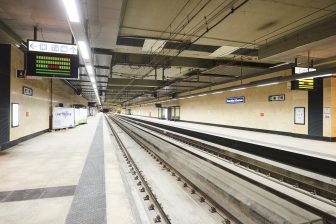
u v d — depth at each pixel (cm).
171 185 505
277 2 577
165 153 707
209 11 630
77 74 597
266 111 1296
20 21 597
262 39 838
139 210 355
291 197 418
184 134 1475
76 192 390
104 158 654
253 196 292
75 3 326
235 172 620
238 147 925
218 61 1197
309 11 622
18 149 782
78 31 425
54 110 1438
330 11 618
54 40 745
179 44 934
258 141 912
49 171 516
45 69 579
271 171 619
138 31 779
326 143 903
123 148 863
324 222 226
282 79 845
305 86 878
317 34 693
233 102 1602
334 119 957
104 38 622
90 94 3050
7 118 775
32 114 1051
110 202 352
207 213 367
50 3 505
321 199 454
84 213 315
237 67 1258
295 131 1115
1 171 513
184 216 360
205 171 427
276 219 233
